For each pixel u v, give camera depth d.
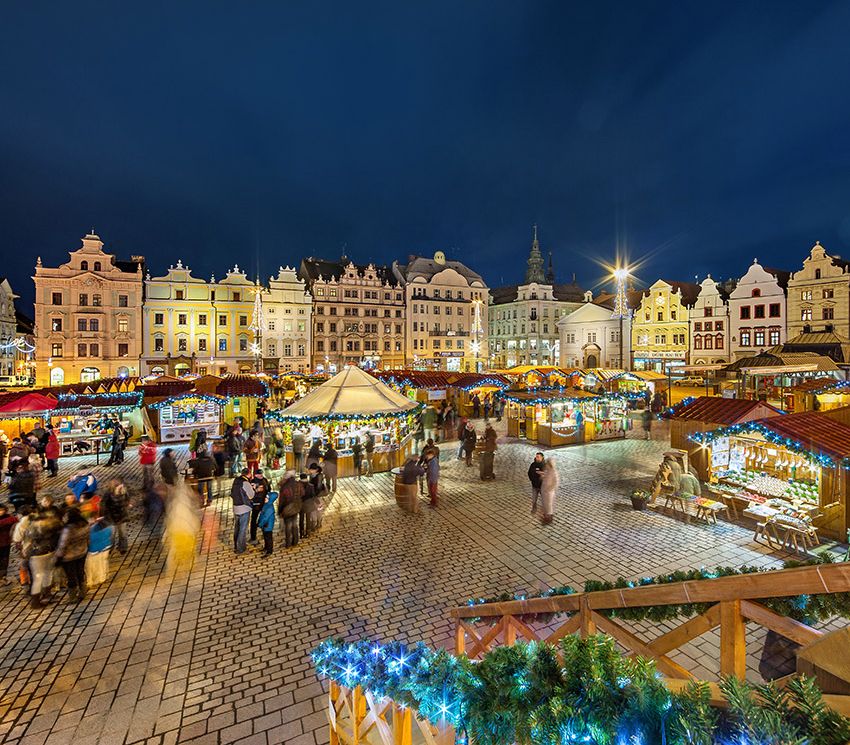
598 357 66.62
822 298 46.00
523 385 31.36
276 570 9.55
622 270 26.72
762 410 14.02
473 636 5.18
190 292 56.66
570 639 2.50
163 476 12.84
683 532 11.23
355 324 66.56
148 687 6.29
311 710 5.91
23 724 5.68
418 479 14.80
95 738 5.49
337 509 13.10
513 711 2.27
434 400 32.38
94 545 8.90
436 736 2.72
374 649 3.34
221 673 6.57
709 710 1.85
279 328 60.50
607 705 2.04
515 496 14.08
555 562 9.77
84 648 7.12
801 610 2.41
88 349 52.06
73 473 16.89
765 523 10.67
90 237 52.19
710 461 14.02
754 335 50.91
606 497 13.91
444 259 75.44
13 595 8.70
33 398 19.48
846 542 10.34
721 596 2.48
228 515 12.73
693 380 44.50
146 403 21.86
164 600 8.46
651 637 7.01
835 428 11.50
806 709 1.64
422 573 9.36
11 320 60.84
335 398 16.39
